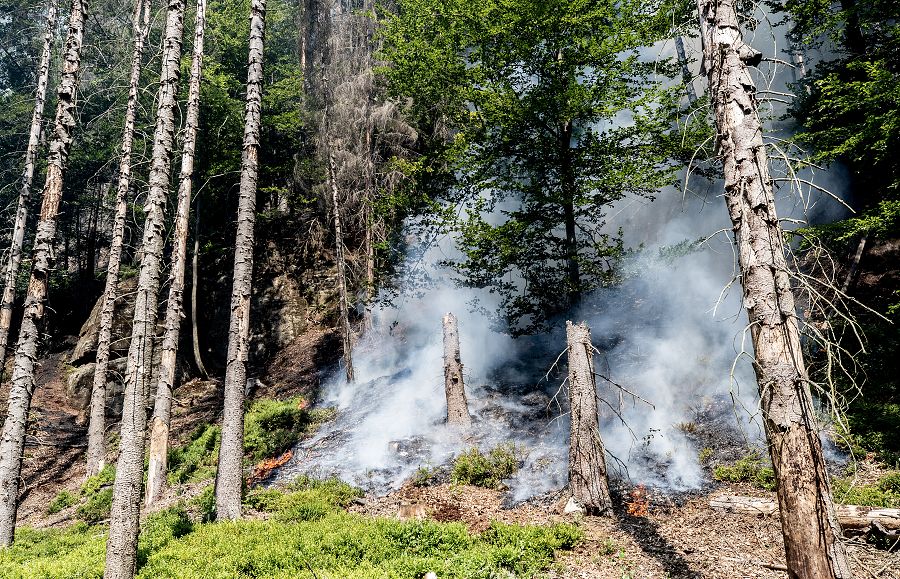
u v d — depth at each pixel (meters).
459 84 16.19
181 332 25.14
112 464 16.91
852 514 7.66
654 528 8.83
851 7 12.26
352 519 9.50
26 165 15.91
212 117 24.89
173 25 9.25
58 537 11.12
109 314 16.89
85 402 21.62
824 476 4.66
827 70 14.30
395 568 7.28
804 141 12.38
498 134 14.89
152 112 19.78
